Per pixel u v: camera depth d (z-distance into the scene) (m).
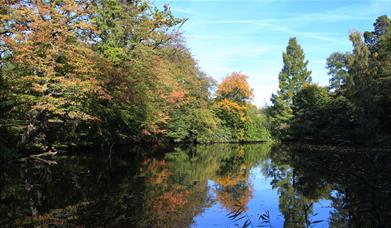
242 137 51.56
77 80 15.63
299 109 47.94
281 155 28.45
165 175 15.34
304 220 8.80
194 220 8.56
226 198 11.27
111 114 20.89
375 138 29.83
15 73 15.49
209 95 43.16
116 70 18.50
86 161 18.44
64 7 15.40
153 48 23.05
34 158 17.78
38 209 8.78
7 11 14.61
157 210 9.24
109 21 20.52
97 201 9.81
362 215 9.24
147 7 21.42
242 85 50.44
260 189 12.98
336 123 36.91
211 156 26.95
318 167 19.73
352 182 14.47
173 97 30.67
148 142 35.12
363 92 30.77
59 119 17.77
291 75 59.81
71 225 7.55
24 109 16.02
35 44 15.14
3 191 10.60
